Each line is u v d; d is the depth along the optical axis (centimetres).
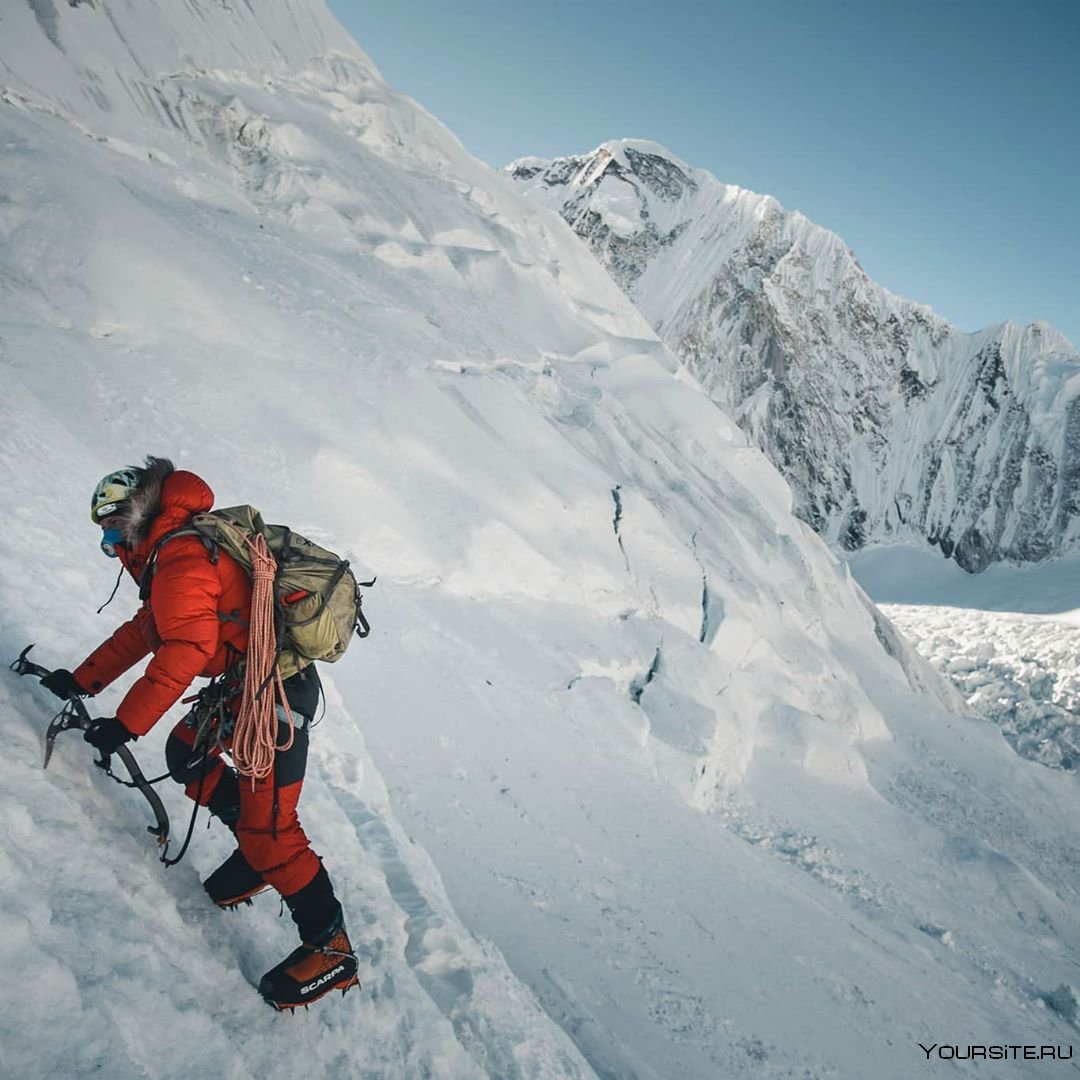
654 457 2167
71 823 210
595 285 2825
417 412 1470
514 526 1430
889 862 1546
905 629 8012
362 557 1194
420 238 2142
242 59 2189
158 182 1658
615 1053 662
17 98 1504
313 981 222
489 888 805
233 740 215
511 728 1097
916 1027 1004
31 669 239
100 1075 158
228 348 1285
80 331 1145
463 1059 278
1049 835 2059
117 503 222
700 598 1714
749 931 993
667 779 1285
